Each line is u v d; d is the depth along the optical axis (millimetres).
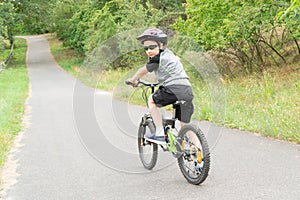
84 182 5980
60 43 56594
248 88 13016
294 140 7703
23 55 45750
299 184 5402
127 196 5340
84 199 5320
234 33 13461
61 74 27188
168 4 26266
